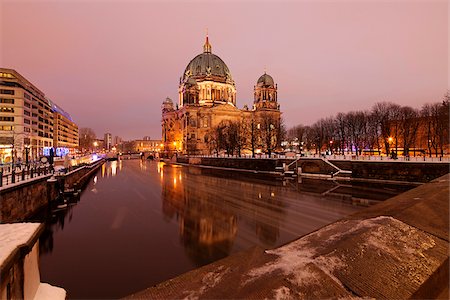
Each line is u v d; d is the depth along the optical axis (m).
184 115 132.12
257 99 140.25
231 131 105.56
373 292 1.92
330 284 1.93
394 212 3.36
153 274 14.56
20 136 72.69
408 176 40.69
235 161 78.12
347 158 52.28
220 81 144.62
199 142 129.38
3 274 2.97
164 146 161.62
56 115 126.19
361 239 2.56
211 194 38.28
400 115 69.62
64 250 17.84
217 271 2.20
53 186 28.75
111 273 14.69
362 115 76.12
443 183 5.13
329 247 2.45
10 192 19.30
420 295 2.05
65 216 26.56
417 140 68.94
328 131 91.69
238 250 17.73
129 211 28.42
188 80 137.38
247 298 1.74
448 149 56.69
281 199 33.94
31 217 23.45
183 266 15.48
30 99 81.62
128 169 87.44
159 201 33.62
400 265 2.27
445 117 54.03
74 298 12.43
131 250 17.78
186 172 75.06
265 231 21.48
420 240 2.68
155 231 21.64
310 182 48.19
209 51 157.25
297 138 109.38
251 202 32.31
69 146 154.38
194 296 1.83
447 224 3.10
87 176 58.22
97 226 23.09
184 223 23.81
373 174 44.88
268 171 65.88
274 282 1.92
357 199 33.06
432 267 2.33
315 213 26.92
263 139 103.94
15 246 3.51
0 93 72.12
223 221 24.36
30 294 3.89
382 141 73.88
